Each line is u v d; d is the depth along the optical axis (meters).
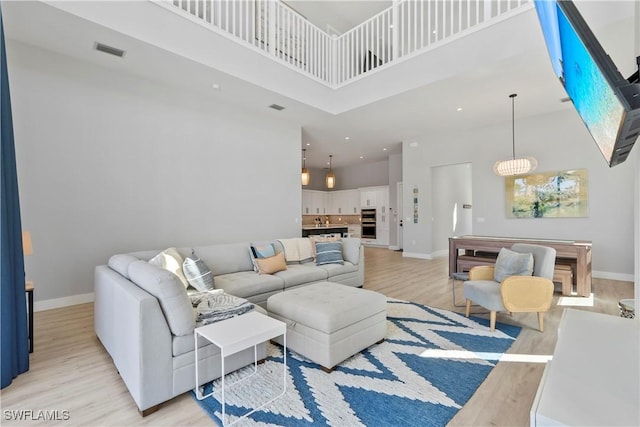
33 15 2.93
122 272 2.40
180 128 4.70
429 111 5.63
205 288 2.93
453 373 2.21
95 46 3.50
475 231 6.73
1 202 2.04
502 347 2.63
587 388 0.78
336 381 2.12
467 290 3.34
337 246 4.61
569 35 0.80
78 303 3.79
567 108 5.52
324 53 5.67
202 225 4.95
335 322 2.26
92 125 3.90
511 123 6.27
